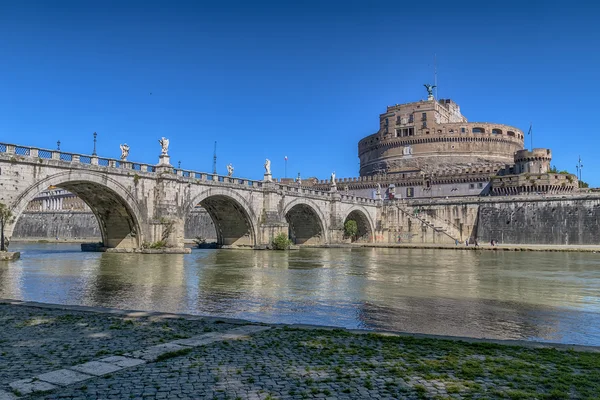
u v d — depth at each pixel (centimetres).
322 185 13962
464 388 913
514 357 1152
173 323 1537
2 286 2931
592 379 971
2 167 4369
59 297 2544
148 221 5850
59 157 4891
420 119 14212
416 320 2072
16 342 1268
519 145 14625
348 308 2348
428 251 7806
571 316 2202
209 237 10262
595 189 10450
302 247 8819
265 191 7575
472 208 9869
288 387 914
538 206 9081
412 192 12569
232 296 2659
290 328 1470
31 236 11231
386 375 995
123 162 5600
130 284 3078
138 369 1018
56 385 910
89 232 10812
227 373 995
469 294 2844
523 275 3922
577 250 7531
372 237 10638
